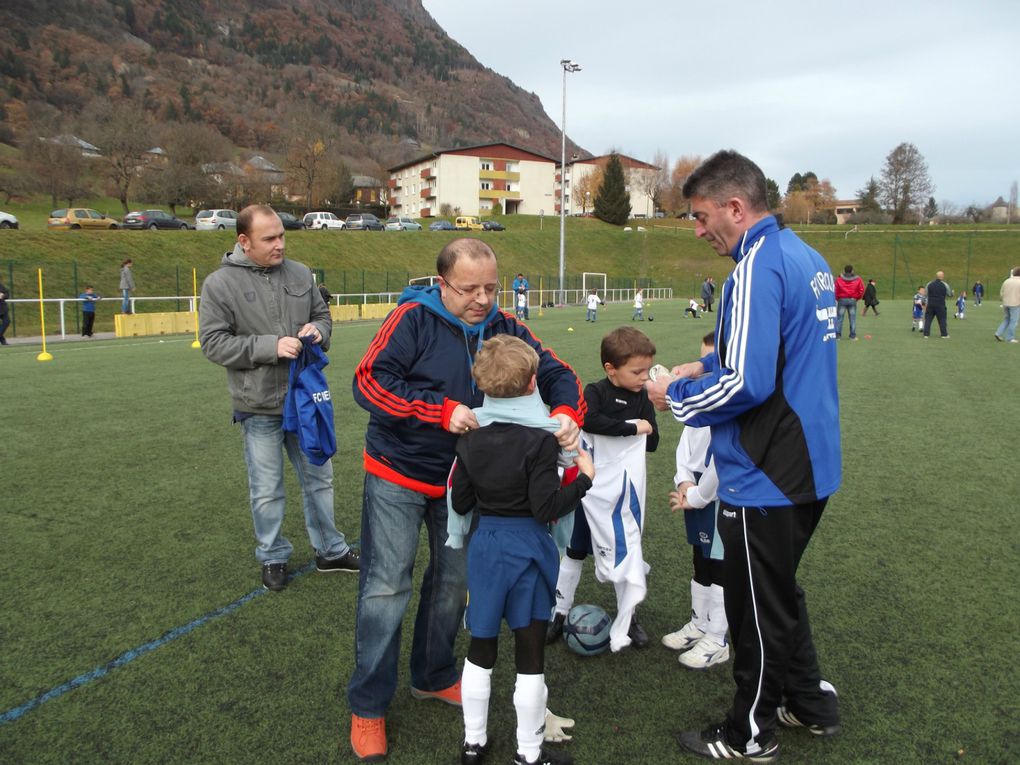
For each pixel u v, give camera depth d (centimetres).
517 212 8656
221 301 331
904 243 5650
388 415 222
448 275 227
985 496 484
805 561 375
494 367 209
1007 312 1574
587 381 966
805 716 231
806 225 7212
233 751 226
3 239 2580
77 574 356
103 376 1009
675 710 251
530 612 218
